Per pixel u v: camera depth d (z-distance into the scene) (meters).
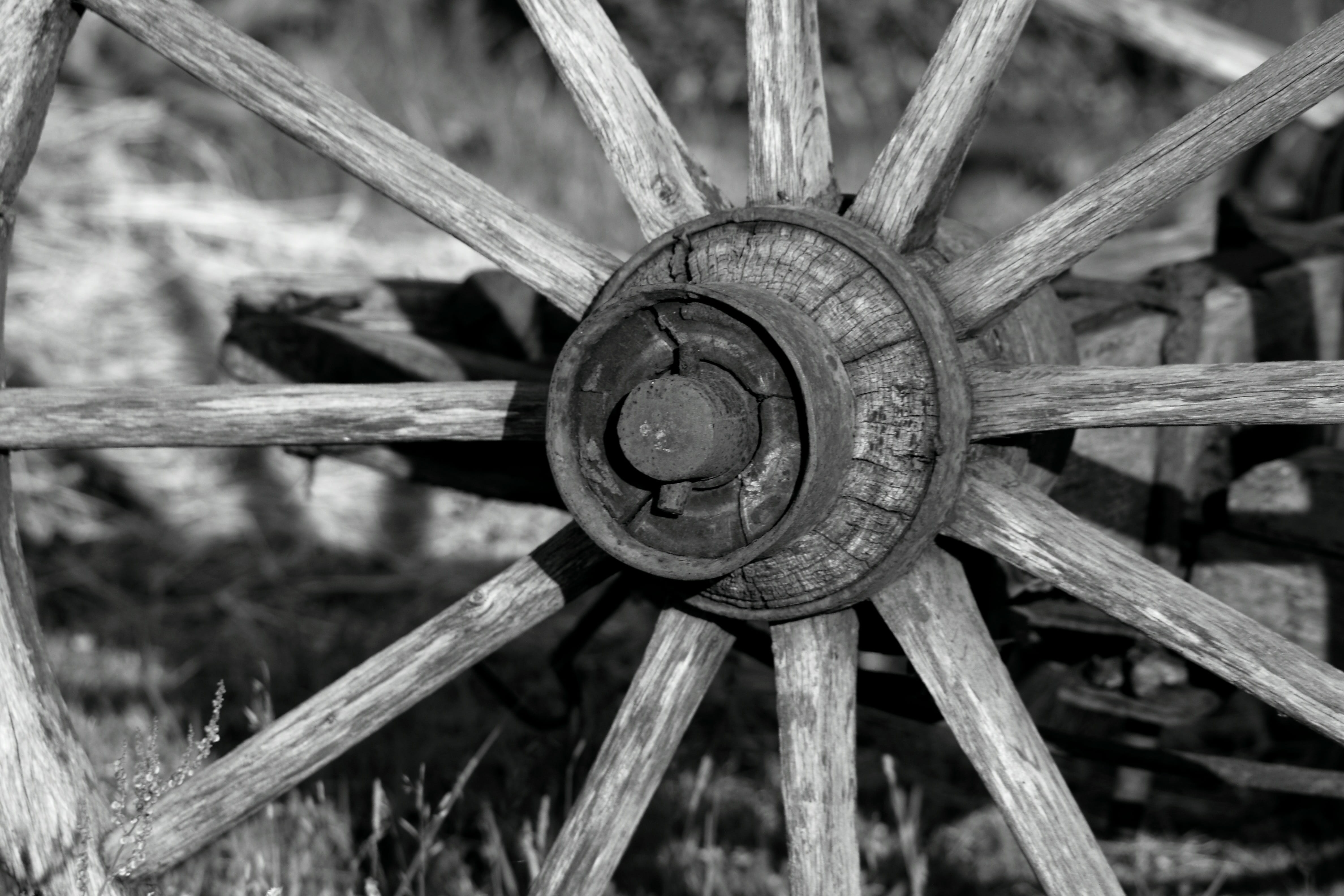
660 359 1.74
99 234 5.26
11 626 2.11
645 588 2.01
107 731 3.24
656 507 1.73
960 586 1.82
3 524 2.15
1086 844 1.74
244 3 7.04
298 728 1.99
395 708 1.97
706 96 7.45
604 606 2.68
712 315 1.71
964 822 3.16
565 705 3.49
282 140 6.50
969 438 1.74
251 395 2.04
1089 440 2.26
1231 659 1.67
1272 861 3.00
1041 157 6.94
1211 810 3.24
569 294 1.94
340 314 2.74
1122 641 2.30
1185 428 2.34
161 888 2.15
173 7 2.03
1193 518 2.43
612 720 3.47
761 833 3.04
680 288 1.65
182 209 5.43
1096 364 2.25
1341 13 1.65
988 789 1.76
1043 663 2.46
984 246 1.77
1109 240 1.73
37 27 2.05
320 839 2.72
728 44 7.32
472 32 7.58
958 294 1.76
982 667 1.78
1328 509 2.22
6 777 2.08
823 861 1.81
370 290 2.77
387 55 7.34
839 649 1.85
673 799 3.12
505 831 2.90
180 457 4.75
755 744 3.44
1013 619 2.16
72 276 4.97
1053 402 1.73
